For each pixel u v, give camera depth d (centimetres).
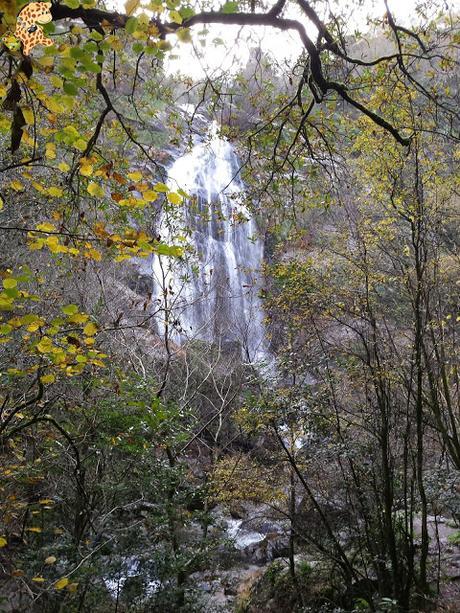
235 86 564
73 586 496
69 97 263
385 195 865
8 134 590
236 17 381
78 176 412
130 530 766
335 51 441
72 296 931
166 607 765
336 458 884
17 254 700
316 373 911
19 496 668
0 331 346
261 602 977
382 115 688
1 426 443
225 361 1530
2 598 606
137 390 734
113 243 322
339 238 928
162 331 1698
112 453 804
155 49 280
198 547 847
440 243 930
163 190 313
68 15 300
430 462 1086
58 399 687
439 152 805
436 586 931
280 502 1037
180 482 881
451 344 996
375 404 925
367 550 900
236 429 1360
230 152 2333
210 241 2144
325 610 892
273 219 725
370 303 896
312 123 559
